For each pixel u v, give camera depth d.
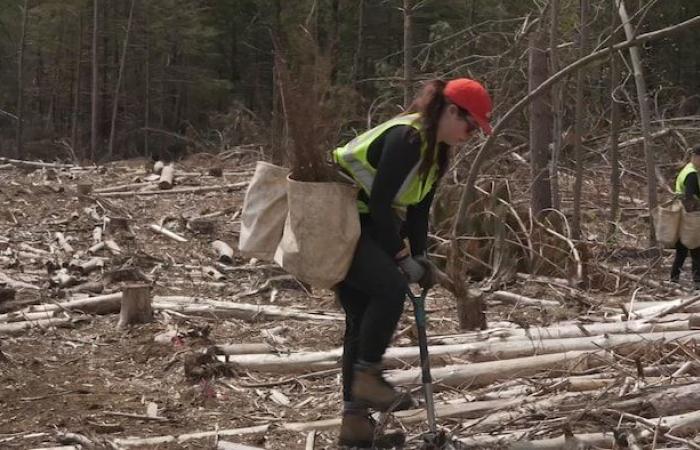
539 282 9.05
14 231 10.87
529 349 6.00
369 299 4.30
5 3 36.91
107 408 5.27
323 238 4.09
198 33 34.69
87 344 6.57
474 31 17.42
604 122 16.97
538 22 11.34
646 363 5.71
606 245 10.58
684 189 9.53
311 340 6.80
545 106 11.16
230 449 4.58
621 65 15.48
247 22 38.00
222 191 14.34
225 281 9.18
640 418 4.51
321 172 4.19
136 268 8.86
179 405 5.35
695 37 22.81
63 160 29.70
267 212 4.35
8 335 6.73
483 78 13.17
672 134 15.84
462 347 6.04
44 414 5.13
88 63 36.12
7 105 38.69
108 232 10.99
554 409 4.83
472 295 6.93
